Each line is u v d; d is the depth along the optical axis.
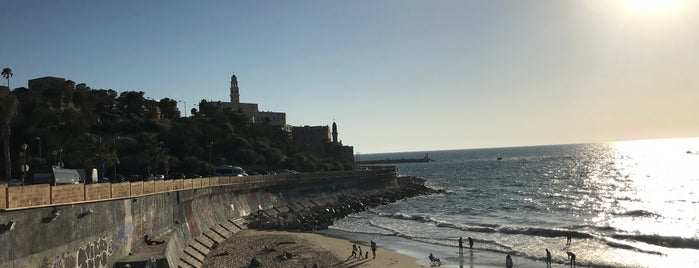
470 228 76.75
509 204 112.94
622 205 105.06
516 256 56.09
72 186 30.25
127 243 38.75
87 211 31.52
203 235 60.91
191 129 141.00
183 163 119.38
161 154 106.56
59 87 132.75
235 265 50.34
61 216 28.47
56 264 27.72
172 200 52.12
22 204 24.94
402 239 70.12
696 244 58.88
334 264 53.47
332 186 117.00
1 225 23.06
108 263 34.72
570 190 144.75
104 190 35.19
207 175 114.06
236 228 74.06
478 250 60.22
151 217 45.12
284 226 79.44
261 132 170.88
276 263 52.41
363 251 60.94
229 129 153.38
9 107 63.22
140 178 87.06
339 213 98.88
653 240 62.72
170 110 163.12
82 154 85.62
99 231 33.59
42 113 104.88
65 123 103.69
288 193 100.94
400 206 117.81
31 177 50.66
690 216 85.62
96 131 127.44
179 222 53.72
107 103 147.25
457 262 54.12
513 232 72.00
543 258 54.16
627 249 57.81
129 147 117.88
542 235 68.81
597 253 56.03
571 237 66.25
